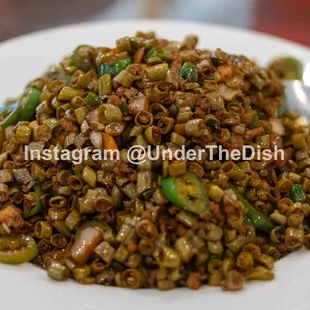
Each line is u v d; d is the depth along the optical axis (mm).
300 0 485
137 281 191
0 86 320
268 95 260
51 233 211
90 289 192
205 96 216
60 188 214
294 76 317
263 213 216
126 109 215
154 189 200
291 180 228
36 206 216
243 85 235
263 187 220
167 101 216
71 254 201
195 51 244
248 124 227
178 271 188
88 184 210
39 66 336
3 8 477
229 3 489
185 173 200
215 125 214
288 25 442
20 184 222
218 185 202
